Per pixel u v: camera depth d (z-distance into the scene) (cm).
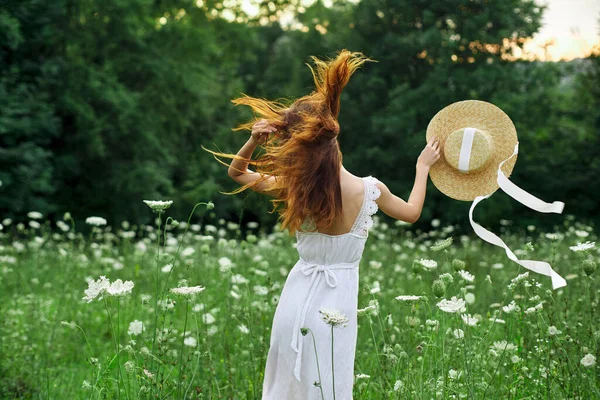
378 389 426
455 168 375
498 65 2411
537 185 2569
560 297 554
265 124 360
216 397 427
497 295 617
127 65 2492
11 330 593
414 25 2681
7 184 1942
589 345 426
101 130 2283
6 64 2098
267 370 364
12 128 1964
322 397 328
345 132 2666
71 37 2327
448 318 440
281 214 355
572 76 2636
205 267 760
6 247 1002
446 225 2423
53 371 529
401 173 2516
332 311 304
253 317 527
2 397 483
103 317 718
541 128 2625
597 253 866
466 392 380
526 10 2522
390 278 752
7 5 2016
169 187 2434
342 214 346
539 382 396
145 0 2411
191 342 453
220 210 2742
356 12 2747
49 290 809
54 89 2216
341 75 346
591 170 2539
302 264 360
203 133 2934
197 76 2639
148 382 377
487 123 374
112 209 2398
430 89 2386
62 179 2350
